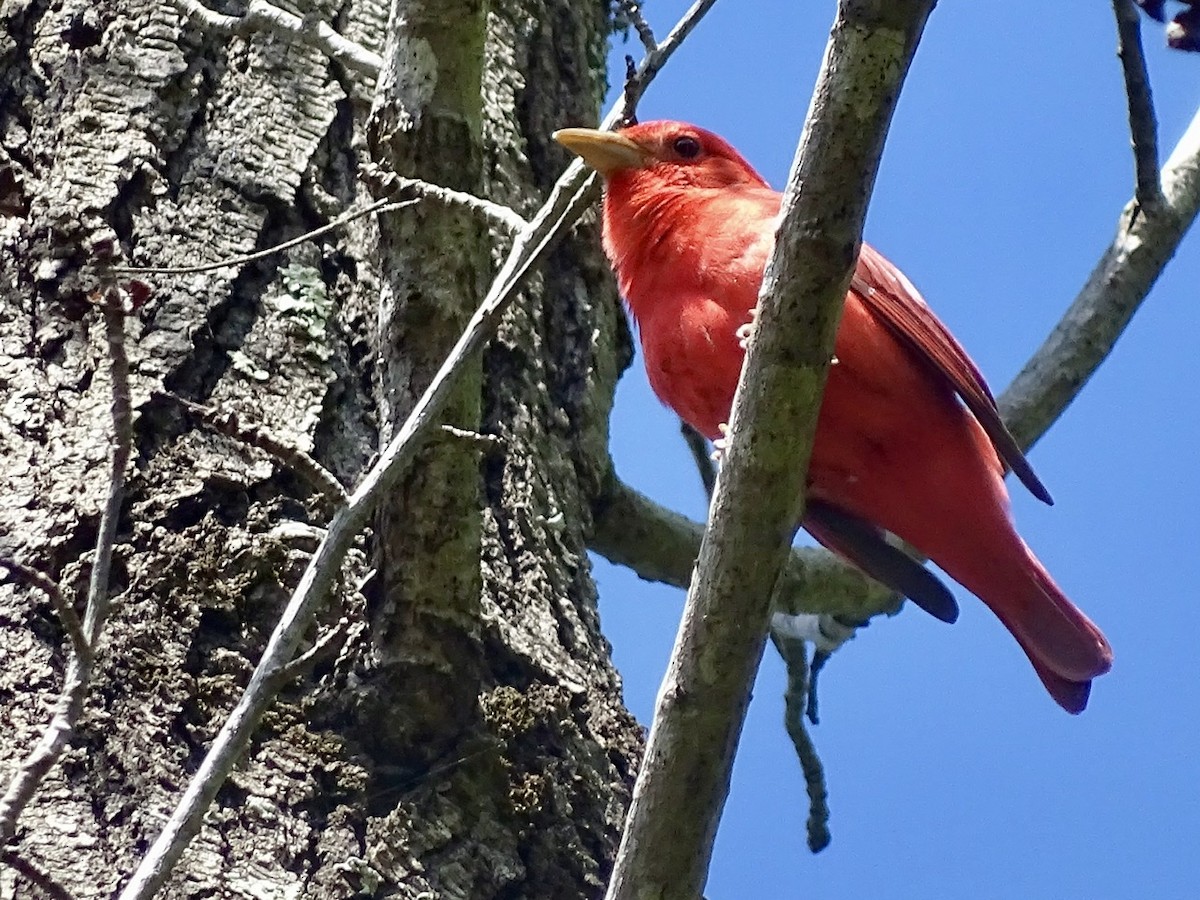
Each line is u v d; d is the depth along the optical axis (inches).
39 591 266.2
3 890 232.2
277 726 269.6
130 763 253.6
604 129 256.8
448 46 293.3
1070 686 335.3
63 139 316.5
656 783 210.2
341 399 307.3
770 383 206.5
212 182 320.2
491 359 339.9
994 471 339.3
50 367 292.4
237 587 278.1
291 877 253.6
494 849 275.3
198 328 299.6
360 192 333.7
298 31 303.3
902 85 195.6
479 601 289.3
